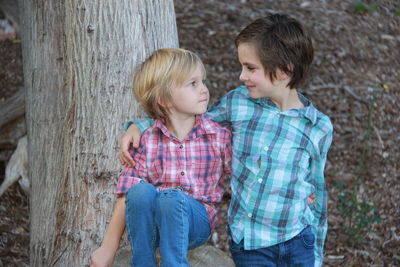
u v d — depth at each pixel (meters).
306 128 4.12
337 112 8.88
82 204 4.51
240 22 11.18
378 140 8.38
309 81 9.49
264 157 4.06
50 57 4.66
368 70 9.99
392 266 6.17
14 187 7.49
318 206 4.34
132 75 4.40
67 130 4.54
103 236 4.50
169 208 3.68
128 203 3.75
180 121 4.07
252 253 4.14
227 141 4.13
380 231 6.71
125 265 4.24
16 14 10.90
